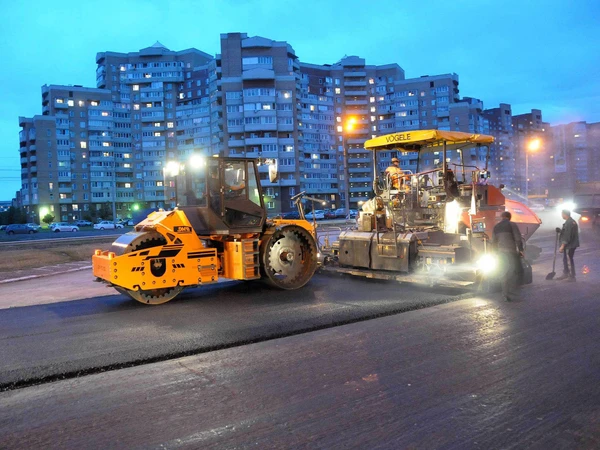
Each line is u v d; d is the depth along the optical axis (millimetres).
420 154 11859
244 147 91625
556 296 8586
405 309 7781
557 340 5953
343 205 109625
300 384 4727
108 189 106375
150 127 109875
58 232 59438
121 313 8062
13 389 4793
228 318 7477
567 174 163500
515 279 8477
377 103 117625
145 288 8375
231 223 9328
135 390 4680
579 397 4270
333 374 4977
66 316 7930
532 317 7129
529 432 3668
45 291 12312
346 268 11211
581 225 19906
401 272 10133
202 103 106500
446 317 7254
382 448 3482
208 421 3975
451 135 10414
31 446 3631
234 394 4520
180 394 4555
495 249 8617
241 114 91250
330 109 108938
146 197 109750
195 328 6895
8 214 89188
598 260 13180
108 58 110875
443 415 3982
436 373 4930
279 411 4133
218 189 9258
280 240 9883
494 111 148500
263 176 88375
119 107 108938
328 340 6215
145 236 8547
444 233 10281
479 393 4406
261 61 94000
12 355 5809
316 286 10164
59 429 3896
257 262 9273
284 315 7539
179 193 9969
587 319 6930
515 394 4367
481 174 10852
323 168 106000
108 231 59562
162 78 110000
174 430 3830
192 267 8828
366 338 6254
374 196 11727
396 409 4113
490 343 5902
